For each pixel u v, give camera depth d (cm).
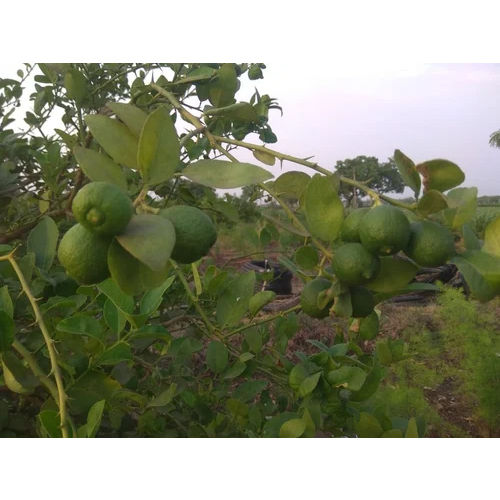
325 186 109
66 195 253
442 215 111
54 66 247
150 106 221
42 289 152
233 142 117
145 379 206
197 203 252
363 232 103
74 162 261
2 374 128
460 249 105
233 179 99
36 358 140
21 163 288
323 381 156
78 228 90
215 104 200
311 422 142
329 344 505
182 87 238
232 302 179
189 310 240
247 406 169
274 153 115
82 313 142
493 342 466
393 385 466
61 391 108
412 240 103
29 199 308
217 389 204
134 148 102
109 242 89
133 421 188
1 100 289
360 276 105
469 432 448
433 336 578
